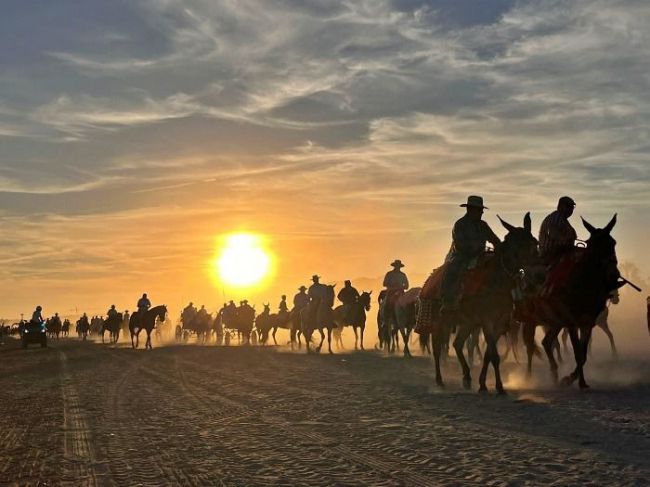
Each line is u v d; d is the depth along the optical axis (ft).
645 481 21.86
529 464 24.76
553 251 46.93
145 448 31.89
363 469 25.55
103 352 136.77
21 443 34.83
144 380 66.74
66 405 49.47
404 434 31.86
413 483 23.15
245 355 105.60
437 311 49.49
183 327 193.26
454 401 41.73
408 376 60.18
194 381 63.36
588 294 44.68
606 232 44.96
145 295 152.97
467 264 45.19
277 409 42.45
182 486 24.61
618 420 32.86
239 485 24.20
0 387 67.05
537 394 43.29
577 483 21.90
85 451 31.96
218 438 33.47
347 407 41.78
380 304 106.22
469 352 66.33
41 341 189.88
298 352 111.24
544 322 47.39
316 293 105.81
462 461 25.84
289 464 27.07
